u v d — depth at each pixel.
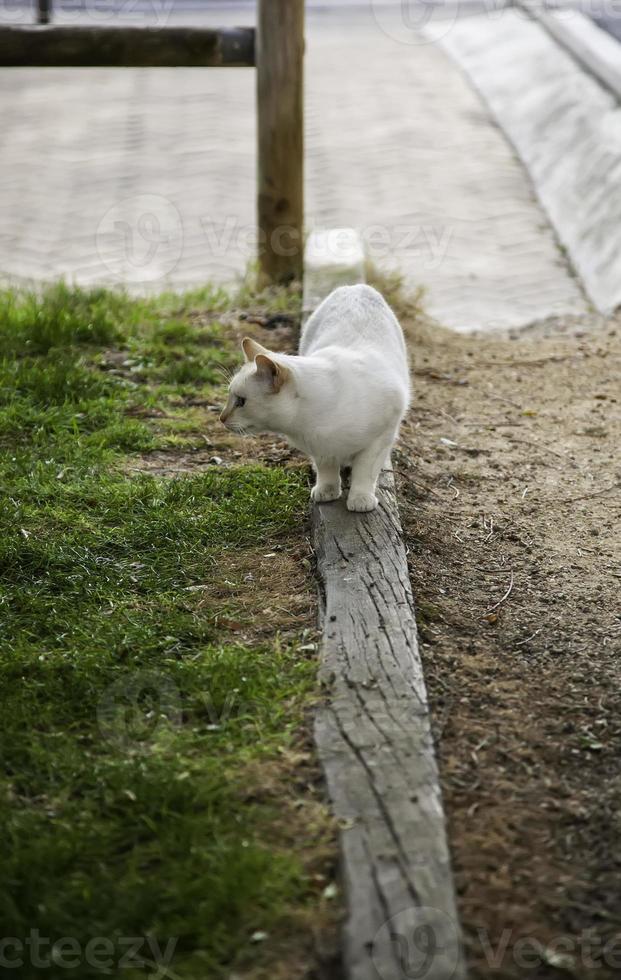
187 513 4.36
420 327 7.14
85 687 3.34
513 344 7.04
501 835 2.82
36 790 2.95
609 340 7.14
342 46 18.34
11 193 12.28
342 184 12.41
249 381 3.93
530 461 5.15
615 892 2.67
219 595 3.88
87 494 4.52
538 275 10.19
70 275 10.08
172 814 2.82
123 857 2.72
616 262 9.44
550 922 2.57
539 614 3.86
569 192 11.58
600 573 4.15
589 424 5.62
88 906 2.55
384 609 3.62
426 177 12.66
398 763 2.94
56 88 16.20
